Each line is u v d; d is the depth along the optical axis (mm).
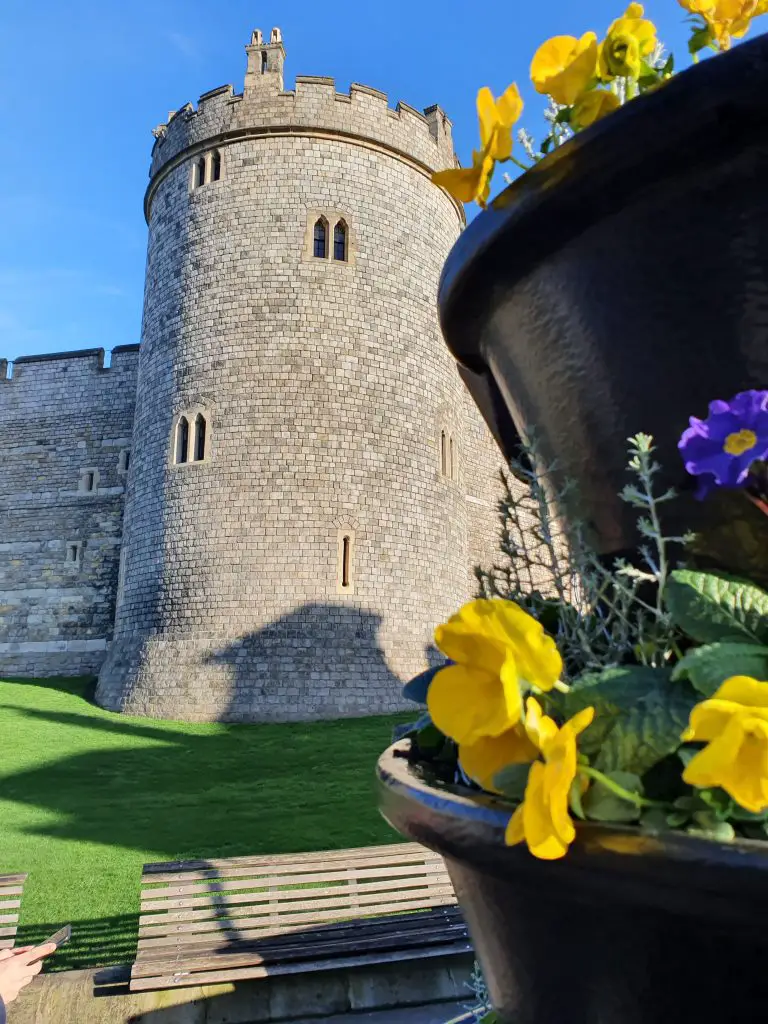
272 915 4137
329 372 15516
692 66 672
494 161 881
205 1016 3650
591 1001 667
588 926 638
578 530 889
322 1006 3787
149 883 4082
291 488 14883
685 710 627
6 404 22375
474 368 1172
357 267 16172
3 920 3908
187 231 16641
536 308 878
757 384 733
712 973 586
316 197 16250
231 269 15969
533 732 604
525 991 732
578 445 870
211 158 16797
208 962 3721
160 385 16281
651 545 809
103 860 6168
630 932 610
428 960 3980
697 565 777
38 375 22469
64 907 5148
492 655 623
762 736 516
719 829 580
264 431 15086
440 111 18344
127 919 4938
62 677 19734
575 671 882
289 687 13742
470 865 674
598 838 567
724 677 613
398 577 15156
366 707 13930
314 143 16484
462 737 633
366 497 15219
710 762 528
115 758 10375
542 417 929
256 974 3662
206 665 14047
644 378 782
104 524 21062
